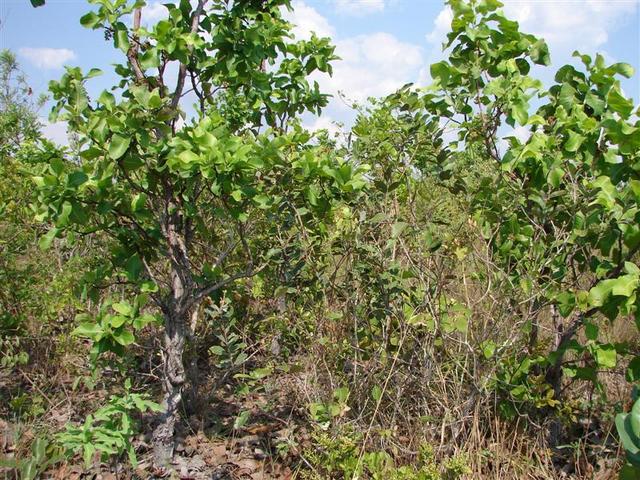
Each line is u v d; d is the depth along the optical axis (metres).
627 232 3.19
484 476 3.03
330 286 3.55
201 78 3.92
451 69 3.67
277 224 3.57
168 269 4.17
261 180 3.42
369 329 3.44
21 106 8.01
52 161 2.95
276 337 3.93
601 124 3.29
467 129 3.69
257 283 4.23
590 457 3.39
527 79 3.52
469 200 3.42
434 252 3.33
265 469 3.42
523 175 3.53
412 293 3.35
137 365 4.63
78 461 3.45
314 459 2.95
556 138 3.50
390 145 3.62
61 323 4.98
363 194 3.45
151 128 3.08
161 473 3.34
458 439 3.24
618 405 3.55
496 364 3.10
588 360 3.59
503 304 3.20
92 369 3.82
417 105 3.58
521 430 3.44
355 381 3.33
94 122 2.94
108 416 2.90
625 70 3.46
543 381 3.48
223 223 4.18
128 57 3.53
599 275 3.35
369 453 3.04
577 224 3.26
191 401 4.09
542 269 3.37
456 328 3.27
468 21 3.69
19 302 4.75
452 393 3.26
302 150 3.52
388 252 3.33
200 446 3.69
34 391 4.21
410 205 3.51
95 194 3.06
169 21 3.46
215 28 3.78
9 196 5.09
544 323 4.00
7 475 3.17
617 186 3.51
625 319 4.59
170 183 3.29
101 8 3.25
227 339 3.93
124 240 3.35
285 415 3.96
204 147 2.98
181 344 3.49
